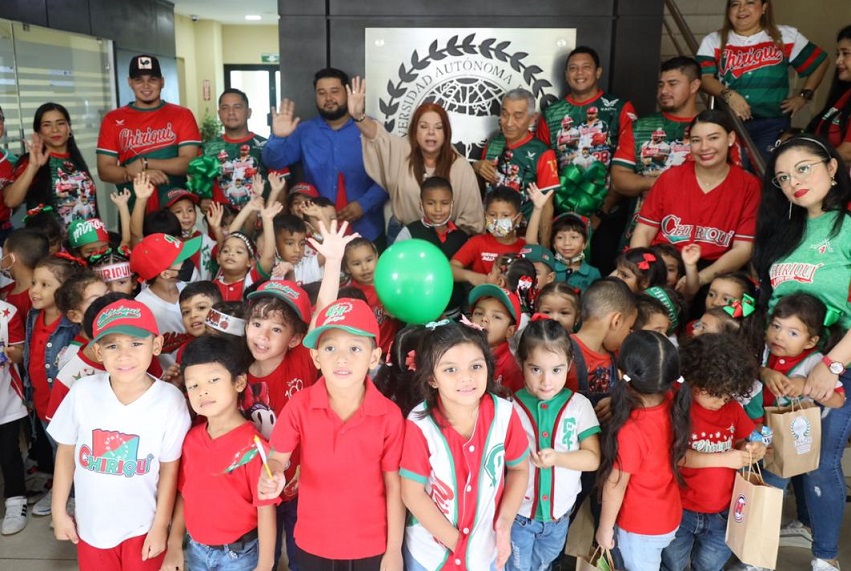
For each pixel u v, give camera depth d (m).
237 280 3.22
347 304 1.84
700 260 3.15
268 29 14.06
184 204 3.89
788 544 2.77
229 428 2.02
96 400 2.08
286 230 3.48
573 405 2.07
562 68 4.13
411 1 4.09
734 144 3.26
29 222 3.48
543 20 4.09
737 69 4.06
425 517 1.84
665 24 5.01
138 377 2.08
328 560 1.88
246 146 4.39
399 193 3.89
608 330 2.39
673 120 3.68
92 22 7.29
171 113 4.46
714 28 5.52
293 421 1.89
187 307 2.62
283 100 3.93
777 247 2.54
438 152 3.80
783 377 2.41
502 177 3.93
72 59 6.83
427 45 4.13
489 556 1.90
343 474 1.85
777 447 2.32
